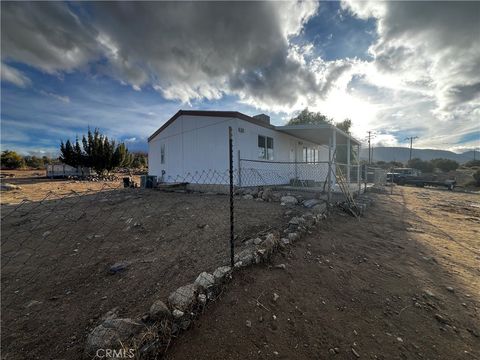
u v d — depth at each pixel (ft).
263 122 33.68
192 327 6.06
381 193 44.19
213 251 10.96
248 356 5.36
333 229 15.44
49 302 7.79
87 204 23.81
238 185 28.53
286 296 7.63
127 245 12.73
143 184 39.96
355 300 7.79
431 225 19.52
